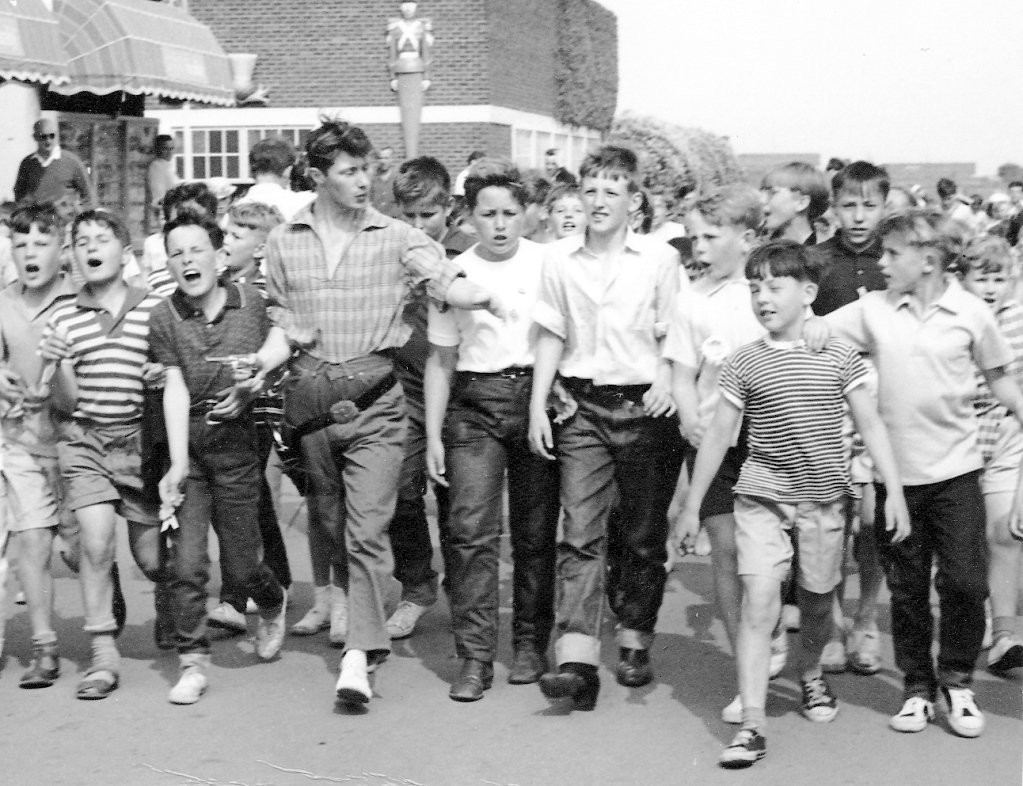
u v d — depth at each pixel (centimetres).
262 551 579
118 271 562
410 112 1747
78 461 561
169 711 539
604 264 536
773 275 491
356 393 538
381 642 535
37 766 484
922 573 514
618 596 654
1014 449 580
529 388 550
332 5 2486
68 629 657
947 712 512
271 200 888
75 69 1741
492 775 470
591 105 3075
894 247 504
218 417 546
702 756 486
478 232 559
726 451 517
